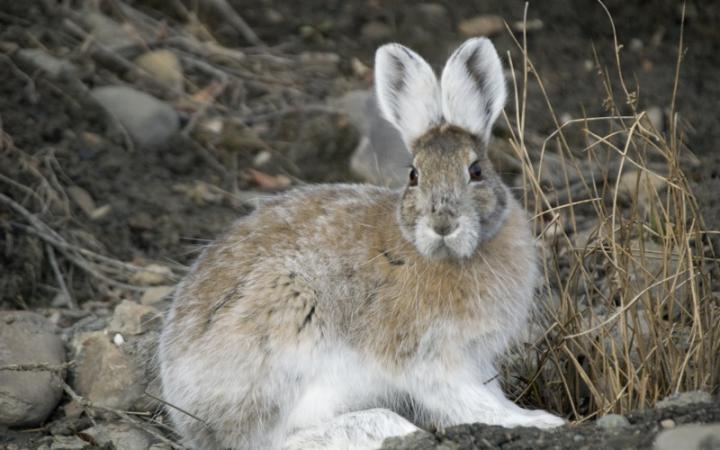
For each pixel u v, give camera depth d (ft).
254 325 31.91
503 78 33.40
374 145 51.88
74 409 36.50
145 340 37.93
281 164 53.11
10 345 37.09
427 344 32.24
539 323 35.96
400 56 33.94
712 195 44.86
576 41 61.82
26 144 51.03
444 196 30.89
